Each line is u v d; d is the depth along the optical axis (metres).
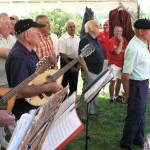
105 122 5.40
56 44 6.02
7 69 2.95
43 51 4.59
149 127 5.09
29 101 3.03
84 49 3.78
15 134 1.29
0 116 2.27
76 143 4.50
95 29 5.17
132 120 4.09
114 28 6.55
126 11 6.80
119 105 6.56
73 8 9.46
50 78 3.29
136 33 3.83
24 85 2.81
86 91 3.36
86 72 5.12
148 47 3.95
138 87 3.92
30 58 2.95
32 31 2.95
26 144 1.29
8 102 2.78
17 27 2.97
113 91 6.73
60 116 2.19
